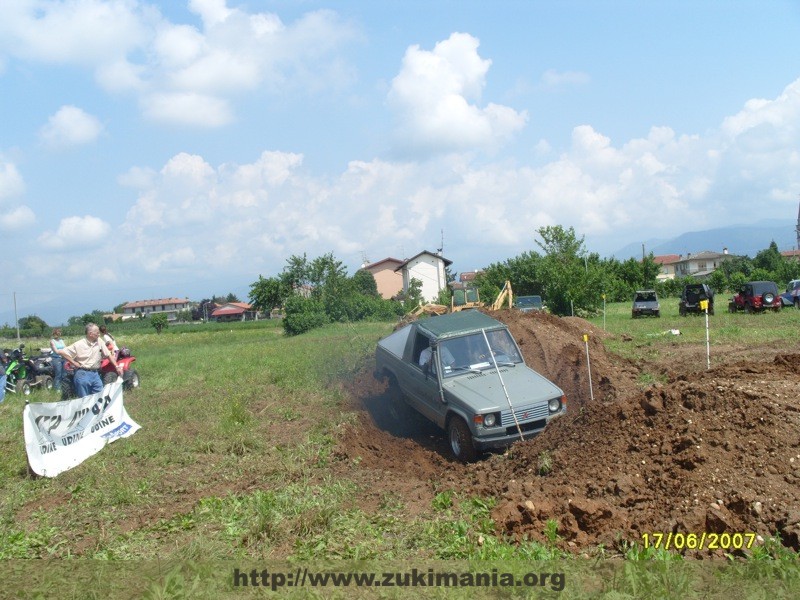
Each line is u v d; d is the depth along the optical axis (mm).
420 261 74812
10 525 6531
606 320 35688
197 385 16203
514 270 45438
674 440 6773
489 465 8219
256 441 9586
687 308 35531
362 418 11266
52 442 8969
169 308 142875
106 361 15180
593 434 7547
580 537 5609
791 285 35906
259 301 58344
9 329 65875
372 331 24375
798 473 5910
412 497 7004
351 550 5367
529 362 13023
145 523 6488
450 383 9906
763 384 7934
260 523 5859
